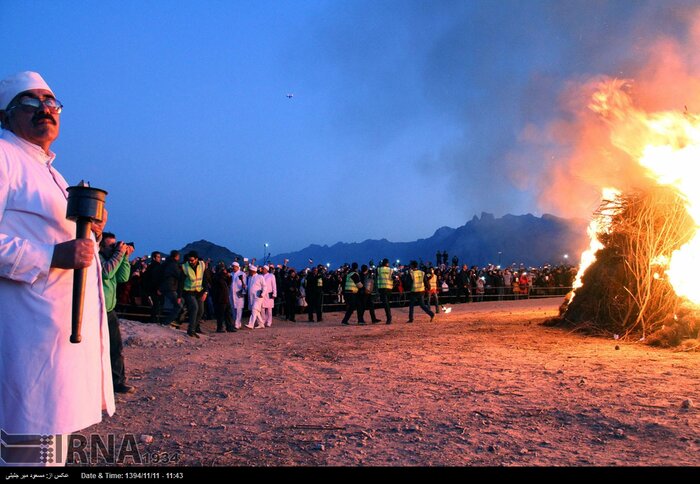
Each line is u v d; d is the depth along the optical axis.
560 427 5.49
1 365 2.79
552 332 13.52
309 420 6.06
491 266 36.56
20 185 2.90
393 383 7.89
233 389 7.81
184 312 20.14
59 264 2.82
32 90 3.07
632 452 4.70
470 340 12.49
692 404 5.95
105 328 3.23
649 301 12.08
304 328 18.89
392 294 30.27
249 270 20.36
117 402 7.12
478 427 5.57
